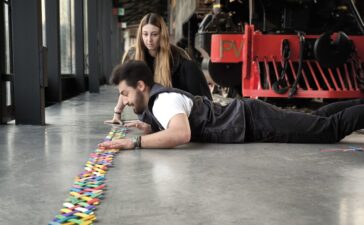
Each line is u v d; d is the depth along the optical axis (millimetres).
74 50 11492
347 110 3307
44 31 7820
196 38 8391
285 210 1755
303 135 3252
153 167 2479
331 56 5750
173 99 2982
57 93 7887
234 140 3215
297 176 2305
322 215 1701
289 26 6895
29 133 3898
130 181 2180
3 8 4633
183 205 1808
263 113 3275
